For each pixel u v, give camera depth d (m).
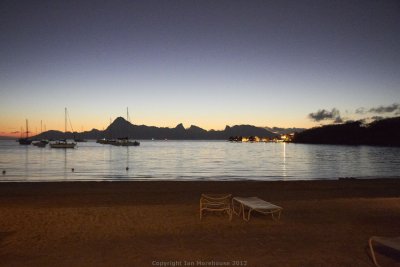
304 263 6.48
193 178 29.28
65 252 6.98
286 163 51.25
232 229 8.93
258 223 9.62
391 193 16.73
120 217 10.16
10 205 12.69
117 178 28.62
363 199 13.93
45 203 13.20
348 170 39.22
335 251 7.20
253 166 44.78
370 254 7.04
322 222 9.84
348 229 9.06
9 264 6.28
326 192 16.83
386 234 8.60
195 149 122.38
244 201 10.48
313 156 74.62
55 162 49.16
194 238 8.05
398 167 44.19
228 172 35.72
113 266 6.23
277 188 18.50
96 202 13.47
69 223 9.39
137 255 6.82
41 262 6.39
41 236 8.12
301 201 13.43
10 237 8.05
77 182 20.92
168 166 43.75
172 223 9.49
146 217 10.20
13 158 57.81
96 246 7.38
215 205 10.75
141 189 17.67
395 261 6.64
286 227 9.20
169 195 15.43
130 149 114.44
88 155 70.38
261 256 6.84
